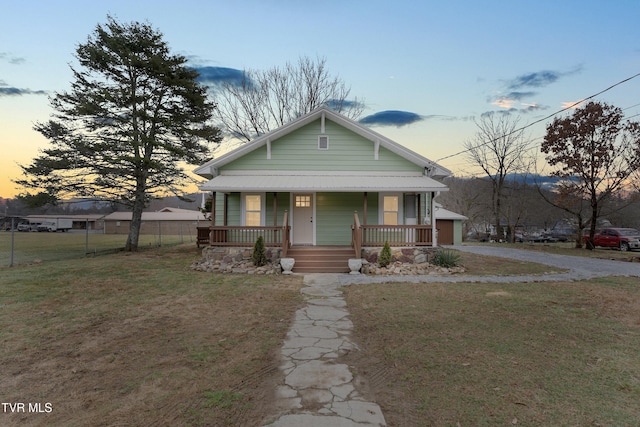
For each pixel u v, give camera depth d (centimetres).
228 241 1333
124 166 1789
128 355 468
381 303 762
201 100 1934
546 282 1010
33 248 2230
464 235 4369
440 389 367
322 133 1478
